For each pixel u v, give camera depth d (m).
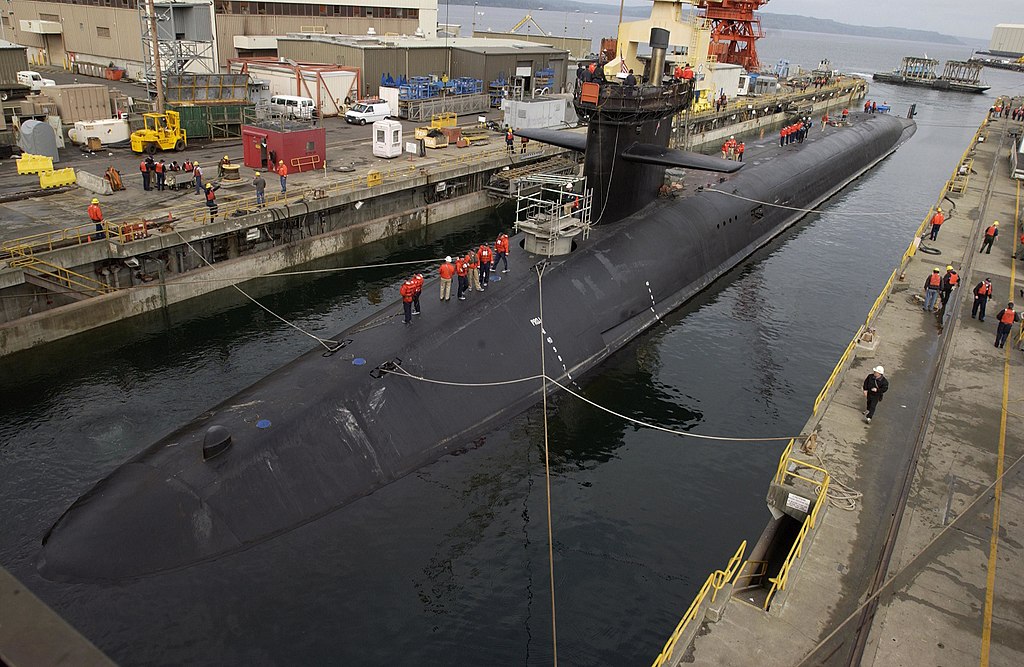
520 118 51.19
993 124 76.94
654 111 24.72
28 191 30.16
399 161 40.81
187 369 23.25
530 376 20.39
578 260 24.06
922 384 20.03
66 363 23.08
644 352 24.25
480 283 21.69
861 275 33.16
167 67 46.81
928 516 14.44
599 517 16.75
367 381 17.39
